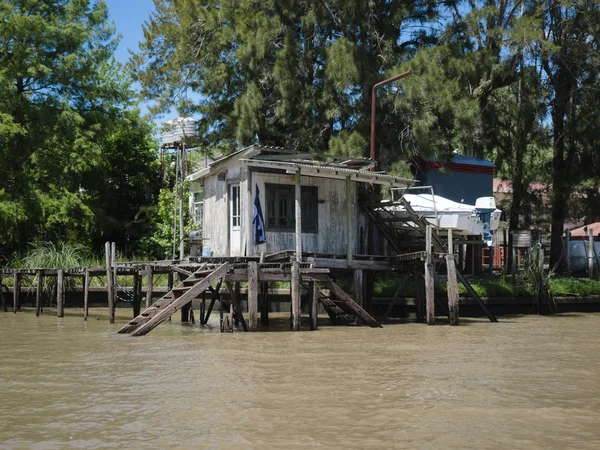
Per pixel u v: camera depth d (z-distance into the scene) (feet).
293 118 88.22
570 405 28.27
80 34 106.93
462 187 98.37
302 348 45.85
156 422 25.14
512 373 36.17
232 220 68.49
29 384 32.53
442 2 94.84
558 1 95.91
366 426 24.66
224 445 22.21
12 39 104.94
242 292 82.53
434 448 22.00
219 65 91.15
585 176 108.37
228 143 97.40
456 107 81.71
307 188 68.85
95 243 116.37
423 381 33.42
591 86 101.30
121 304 86.79
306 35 89.20
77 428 24.35
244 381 33.14
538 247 84.89
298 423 25.02
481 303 69.36
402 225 78.43
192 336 53.62
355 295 65.26
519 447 22.17
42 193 102.47
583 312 83.66
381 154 85.92
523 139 103.65
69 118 104.01
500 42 89.86
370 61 86.89
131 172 122.93
